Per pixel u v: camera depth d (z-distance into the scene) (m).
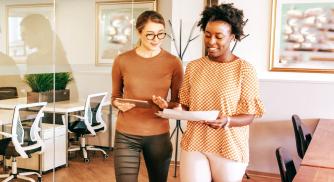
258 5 4.43
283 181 1.84
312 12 4.28
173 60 2.41
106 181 3.25
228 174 1.88
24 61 2.50
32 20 2.56
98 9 3.24
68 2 2.88
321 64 4.30
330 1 4.21
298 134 3.36
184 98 2.04
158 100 2.12
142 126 2.37
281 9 4.37
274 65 4.45
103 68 3.28
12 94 2.46
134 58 2.39
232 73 1.88
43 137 2.77
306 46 4.33
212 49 1.87
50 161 2.86
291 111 4.34
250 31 4.49
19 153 2.60
